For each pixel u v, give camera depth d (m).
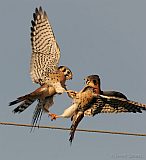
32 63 16.69
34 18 16.97
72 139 15.44
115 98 15.55
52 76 16.34
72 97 15.84
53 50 16.77
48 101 16.14
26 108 16.02
